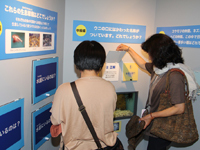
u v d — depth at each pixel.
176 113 1.37
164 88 1.45
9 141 1.25
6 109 1.19
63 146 1.21
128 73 2.21
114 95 1.11
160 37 1.45
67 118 1.03
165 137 1.46
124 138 2.37
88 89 1.04
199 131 1.87
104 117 1.06
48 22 1.60
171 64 1.46
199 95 1.84
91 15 1.97
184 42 1.92
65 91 1.03
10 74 1.21
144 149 2.42
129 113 2.35
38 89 1.54
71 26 1.94
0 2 1.07
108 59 2.08
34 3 1.39
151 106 1.63
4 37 1.12
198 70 1.81
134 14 2.11
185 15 1.88
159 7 2.13
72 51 1.99
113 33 2.07
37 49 1.48
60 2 1.79
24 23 1.29
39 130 1.62
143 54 2.21
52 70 1.74
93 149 1.09
